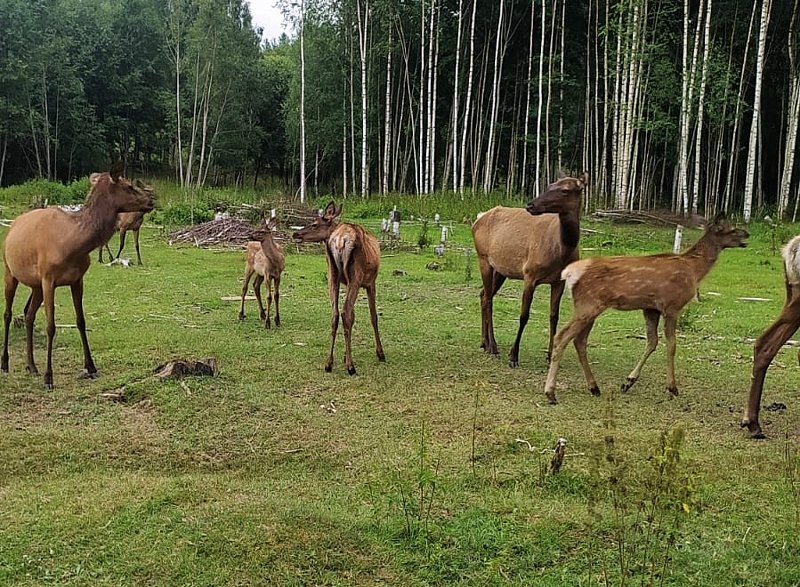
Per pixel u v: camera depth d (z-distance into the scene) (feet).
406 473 16.93
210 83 127.65
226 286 42.63
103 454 18.13
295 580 12.54
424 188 111.04
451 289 43.50
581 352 23.89
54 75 130.72
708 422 21.42
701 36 98.89
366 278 26.30
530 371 26.61
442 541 13.83
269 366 25.93
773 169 118.11
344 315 25.30
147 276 45.09
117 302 36.94
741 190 114.83
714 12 98.32
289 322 33.55
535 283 26.94
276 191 110.32
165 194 99.30
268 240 31.81
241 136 142.20
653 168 112.88
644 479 16.22
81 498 15.28
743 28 99.71
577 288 23.22
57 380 23.89
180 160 125.70
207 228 64.54
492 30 115.14
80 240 23.08
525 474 17.07
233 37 130.93
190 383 22.88
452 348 29.58
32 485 16.19
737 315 36.68
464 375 25.71
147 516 14.47
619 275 22.99
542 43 94.48
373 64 117.29
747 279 47.39
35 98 129.70
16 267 23.99
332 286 25.70
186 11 142.00
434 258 55.52
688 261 23.41
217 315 34.68
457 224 79.71
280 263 32.27
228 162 144.56
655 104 91.50
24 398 22.13
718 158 99.45
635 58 85.10
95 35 148.97
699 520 14.82
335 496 15.80
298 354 27.68
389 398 22.91
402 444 19.02
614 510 15.08
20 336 29.27
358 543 13.70
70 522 14.17
